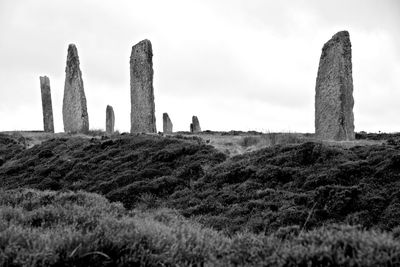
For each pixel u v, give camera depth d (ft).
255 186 47.34
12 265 18.49
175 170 59.26
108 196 51.96
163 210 42.29
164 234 23.35
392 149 48.85
